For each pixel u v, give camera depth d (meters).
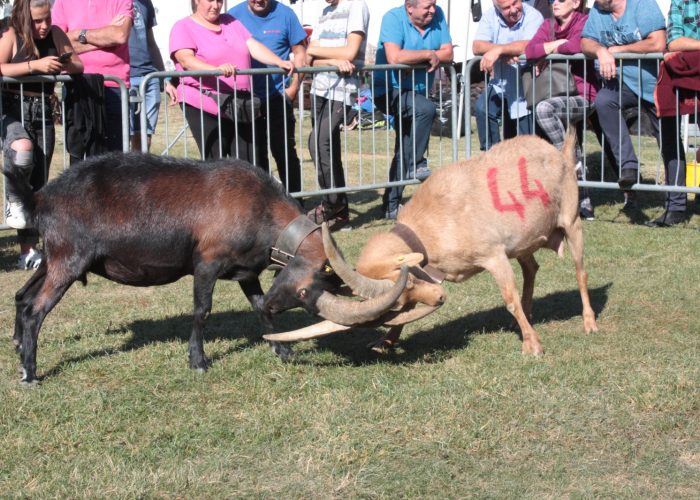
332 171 9.94
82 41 8.51
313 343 6.30
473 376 5.60
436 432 4.82
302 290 5.34
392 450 4.63
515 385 5.45
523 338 6.09
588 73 9.84
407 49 10.12
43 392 5.36
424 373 5.68
